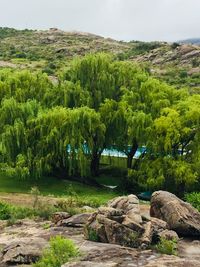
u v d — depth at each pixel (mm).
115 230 16469
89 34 179500
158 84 42781
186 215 18406
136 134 39062
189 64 109875
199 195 25812
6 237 19672
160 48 122750
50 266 14195
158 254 15148
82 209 24469
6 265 15656
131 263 14047
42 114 38938
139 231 16500
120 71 43031
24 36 172875
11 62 114688
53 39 162500
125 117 39719
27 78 42875
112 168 46219
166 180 38094
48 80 43750
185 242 17594
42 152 38750
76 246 15906
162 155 38812
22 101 41750
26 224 22422
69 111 38656
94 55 43375
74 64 43594
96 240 16922
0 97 41906
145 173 38875
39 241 17406
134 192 40250
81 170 39094
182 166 36875
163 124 38031
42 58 127625
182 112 39938
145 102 41594
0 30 188250
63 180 41750
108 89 42531
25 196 34531
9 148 38500
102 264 13469
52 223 21641
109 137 40844
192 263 13898
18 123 38562
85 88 42406
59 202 27688
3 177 42062
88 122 38719
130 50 141500
